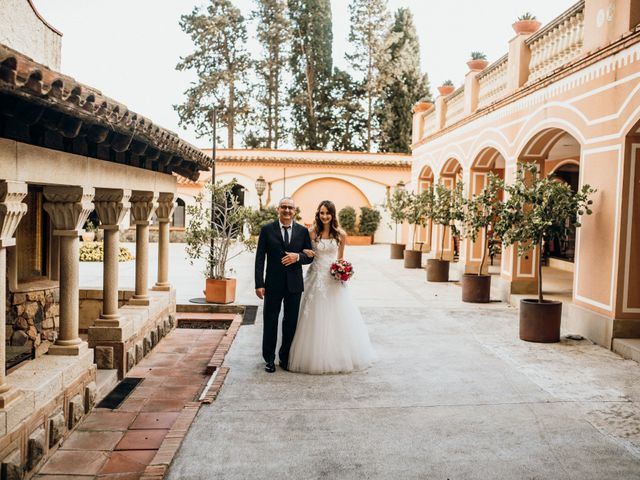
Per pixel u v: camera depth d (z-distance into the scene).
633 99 6.27
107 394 5.47
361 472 3.55
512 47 9.95
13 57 2.51
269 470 3.57
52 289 6.75
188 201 25.38
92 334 5.94
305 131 35.34
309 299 5.75
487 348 6.71
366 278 13.51
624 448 3.91
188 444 3.95
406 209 17.95
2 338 3.44
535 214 6.95
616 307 6.57
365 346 5.94
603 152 6.90
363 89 35.91
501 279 10.40
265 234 5.71
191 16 34.28
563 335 7.34
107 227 5.86
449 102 14.76
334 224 5.82
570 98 7.76
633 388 5.22
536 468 3.61
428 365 5.98
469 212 11.03
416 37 35.69
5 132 3.33
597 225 7.00
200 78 34.38
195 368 6.49
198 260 17.78
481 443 3.99
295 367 5.70
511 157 9.98
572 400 4.89
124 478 3.75
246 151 26.19
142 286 7.25
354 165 26.20
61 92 3.08
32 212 6.86
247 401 4.84
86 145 4.70
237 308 9.67
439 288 11.86
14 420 3.45
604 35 6.94
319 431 4.19
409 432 4.18
